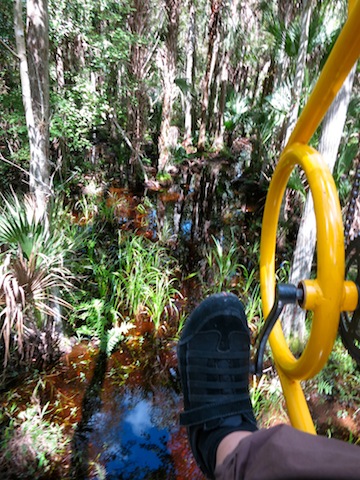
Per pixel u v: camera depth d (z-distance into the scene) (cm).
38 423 260
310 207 278
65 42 568
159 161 927
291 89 491
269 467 64
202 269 488
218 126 1247
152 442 261
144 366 322
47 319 309
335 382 301
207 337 120
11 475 229
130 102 812
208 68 1172
